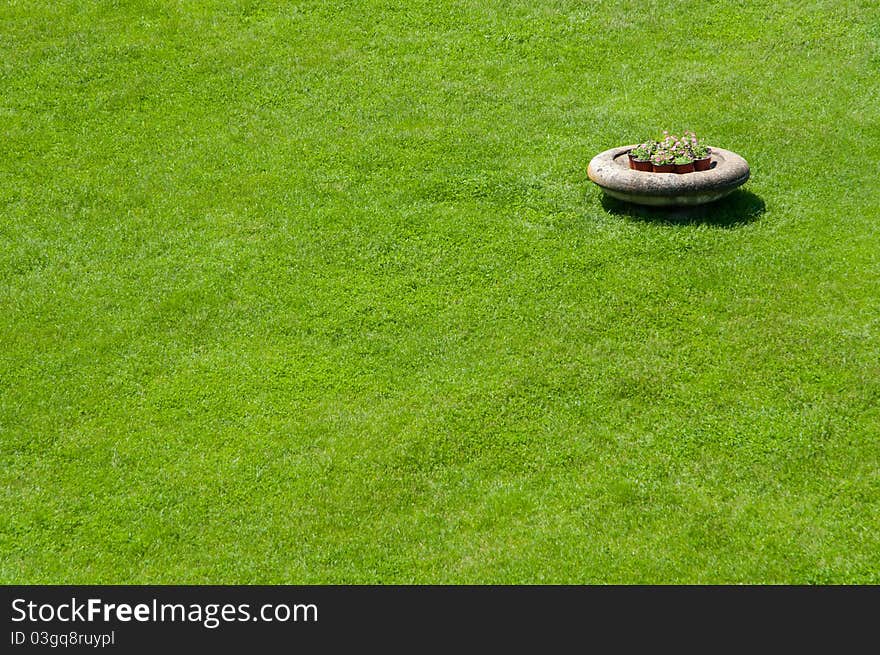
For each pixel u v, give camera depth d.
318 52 18.75
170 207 13.99
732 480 8.49
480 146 15.54
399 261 12.55
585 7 20.56
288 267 12.50
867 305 11.14
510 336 10.94
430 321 11.32
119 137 15.89
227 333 11.23
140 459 9.17
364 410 9.80
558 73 18.28
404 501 8.52
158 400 10.05
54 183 14.55
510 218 13.51
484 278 12.14
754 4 20.50
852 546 7.61
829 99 16.83
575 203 13.80
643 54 18.92
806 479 8.41
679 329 10.85
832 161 14.86
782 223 13.10
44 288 12.11
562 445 9.11
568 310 11.35
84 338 11.13
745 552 7.65
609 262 12.30
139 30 19.17
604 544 7.86
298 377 10.38
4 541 8.17
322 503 8.51
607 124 16.27
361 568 7.78
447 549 7.94
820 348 10.27
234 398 10.06
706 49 19.05
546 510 8.30
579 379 10.03
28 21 19.27
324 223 13.47
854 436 8.88
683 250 12.47
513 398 9.80
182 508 8.52
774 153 15.13
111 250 12.95
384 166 14.99
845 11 19.80
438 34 19.64
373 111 16.75
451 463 8.97
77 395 10.15
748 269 11.98
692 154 13.18
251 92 17.33
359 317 11.45
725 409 9.46
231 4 20.31
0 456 9.23
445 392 9.99
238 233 13.31
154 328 11.30
